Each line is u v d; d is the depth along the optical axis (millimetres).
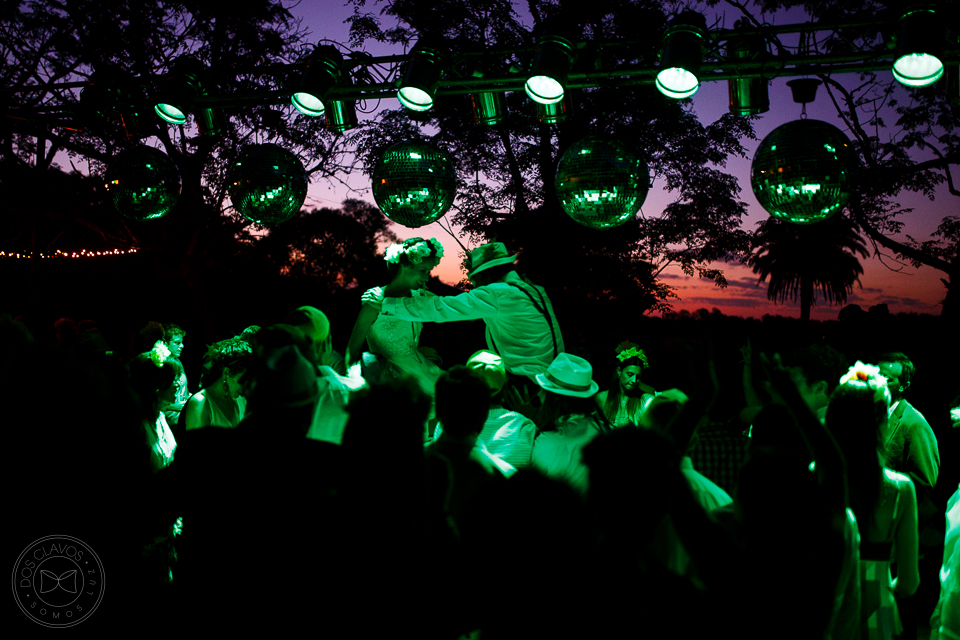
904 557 2627
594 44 3682
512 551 1595
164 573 2998
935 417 6938
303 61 4262
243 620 1854
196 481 1980
